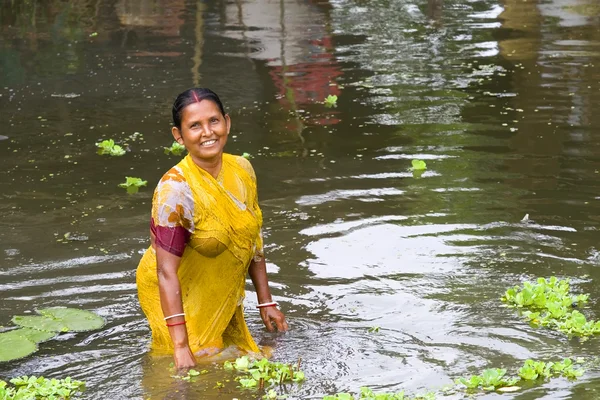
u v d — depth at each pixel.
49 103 11.32
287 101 11.26
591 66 12.60
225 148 9.34
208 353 5.07
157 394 4.50
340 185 8.09
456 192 7.80
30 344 5.17
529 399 4.30
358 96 11.44
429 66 13.04
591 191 7.71
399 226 7.05
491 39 14.79
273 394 4.42
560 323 5.27
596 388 4.41
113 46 14.76
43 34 15.79
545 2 17.72
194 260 5.04
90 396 4.52
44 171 8.71
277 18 17.02
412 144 9.31
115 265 6.40
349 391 4.48
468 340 5.12
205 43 14.87
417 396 4.37
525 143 9.19
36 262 6.47
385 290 5.91
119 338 5.31
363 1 18.84
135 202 7.79
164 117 10.63
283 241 6.80
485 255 6.45
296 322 5.47
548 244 6.61
